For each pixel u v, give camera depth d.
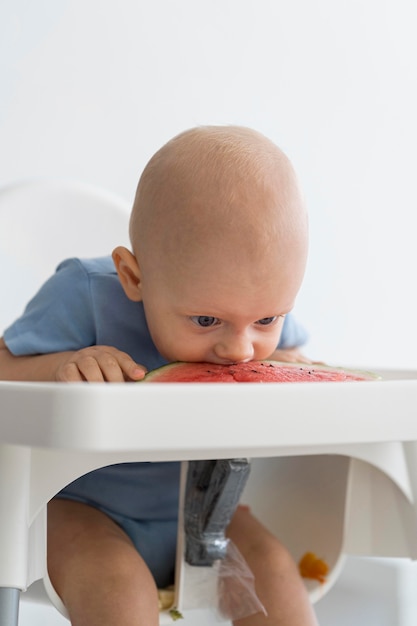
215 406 0.65
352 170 2.06
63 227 1.37
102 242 1.38
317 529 1.12
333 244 2.06
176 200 0.92
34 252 1.35
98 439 0.62
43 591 0.95
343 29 2.02
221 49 1.90
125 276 1.01
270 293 0.89
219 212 0.89
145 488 1.07
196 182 0.91
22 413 0.65
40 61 1.74
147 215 0.95
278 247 0.89
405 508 1.01
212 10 1.88
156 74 1.83
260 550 1.04
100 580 0.90
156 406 0.64
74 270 1.08
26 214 1.35
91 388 0.63
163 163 0.96
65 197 1.37
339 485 1.10
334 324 2.08
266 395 0.67
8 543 0.78
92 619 0.88
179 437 0.64
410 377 1.04
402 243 2.11
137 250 0.98
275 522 1.17
